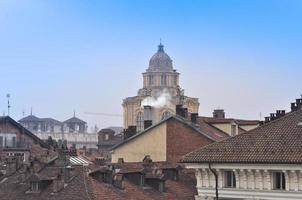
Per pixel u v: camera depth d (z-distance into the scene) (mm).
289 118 59125
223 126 91625
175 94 198500
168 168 71750
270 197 53500
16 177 67875
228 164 55719
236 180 55594
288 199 52594
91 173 62875
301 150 52969
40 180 62625
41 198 61281
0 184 67000
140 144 90250
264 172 53844
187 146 86438
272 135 56969
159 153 88438
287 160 52188
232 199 55750
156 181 66875
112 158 92625
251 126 94250
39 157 79500
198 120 92500
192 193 69250
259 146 55812
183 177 72312
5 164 77938
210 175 57312
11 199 63344
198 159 57438
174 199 66438
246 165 54625
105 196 59812
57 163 68938
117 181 63188
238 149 56594
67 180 62062
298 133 55844
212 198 57000
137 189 64812
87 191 59531
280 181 53594
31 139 110625
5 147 103812
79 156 95438
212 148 58281
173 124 87875
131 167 74438
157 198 64875
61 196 60156
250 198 54625
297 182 52250
